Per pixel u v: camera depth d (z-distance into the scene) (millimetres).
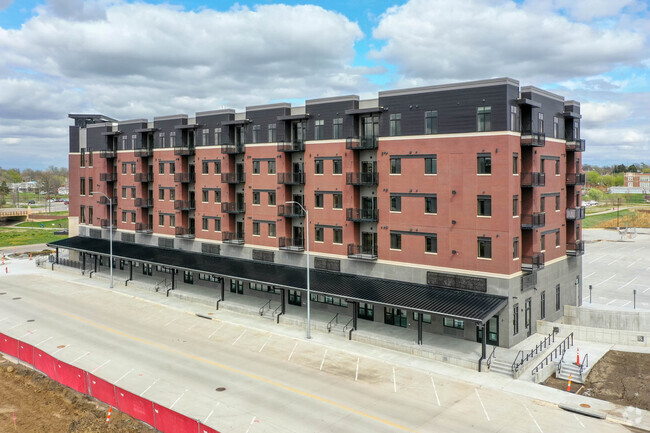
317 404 29234
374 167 45719
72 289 61875
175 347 39906
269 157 52938
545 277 44000
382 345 39781
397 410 28438
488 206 38781
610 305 53906
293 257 51781
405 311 43406
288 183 50469
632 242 100500
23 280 67938
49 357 33875
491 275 38656
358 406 28938
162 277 66375
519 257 39656
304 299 50562
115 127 73062
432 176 41469
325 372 34406
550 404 29406
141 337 42594
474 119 39094
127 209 71188
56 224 150250
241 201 57188
